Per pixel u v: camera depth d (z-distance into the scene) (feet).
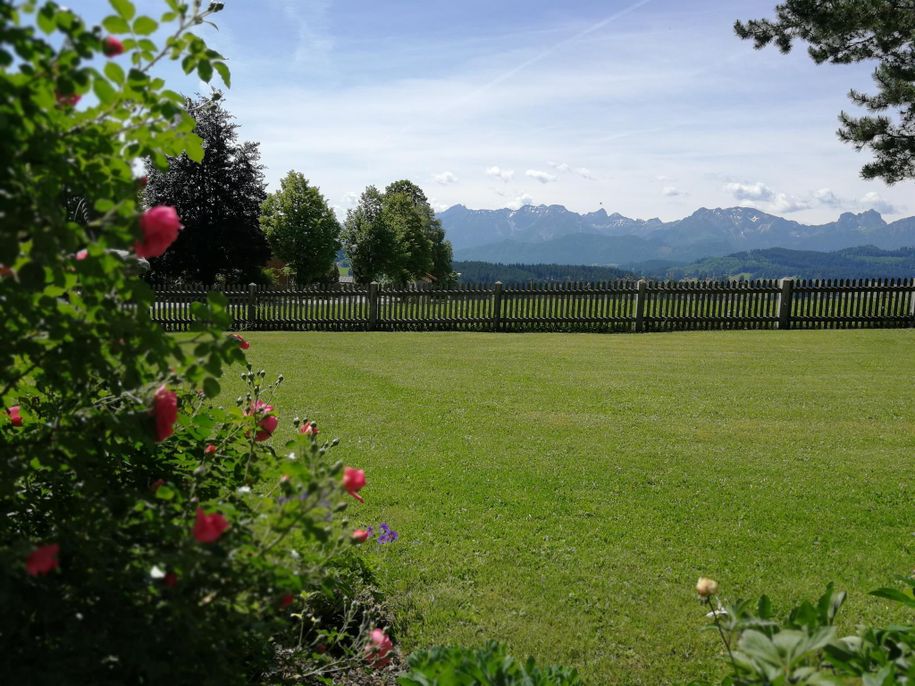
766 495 17.58
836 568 13.58
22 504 6.89
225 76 6.75
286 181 108.99
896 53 52.80
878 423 25.13
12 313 5.68
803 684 6.15
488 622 11.43
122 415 6.43
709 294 59.11
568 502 16.90
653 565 13.64
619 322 59.11
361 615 11.04
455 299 60.08
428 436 22.50
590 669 10.24
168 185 101.60
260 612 6.31
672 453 21.12
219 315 6.22
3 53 5.12
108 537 6.06
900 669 6.91
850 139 56.44
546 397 28.94
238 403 9.05
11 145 5.28
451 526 15.29
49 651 5.46
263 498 6.89
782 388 31.42
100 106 6.18
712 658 10.53
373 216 126.62
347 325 60.39
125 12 6.01
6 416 7.48
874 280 58.39
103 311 5.95
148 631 5.65
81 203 6.69
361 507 16.20
